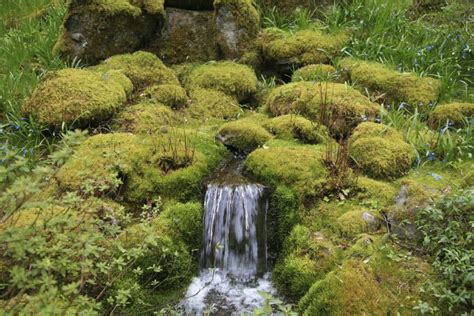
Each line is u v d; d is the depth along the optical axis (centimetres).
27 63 566
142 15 563
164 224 350
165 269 338
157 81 545
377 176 393
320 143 437
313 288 300
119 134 427
